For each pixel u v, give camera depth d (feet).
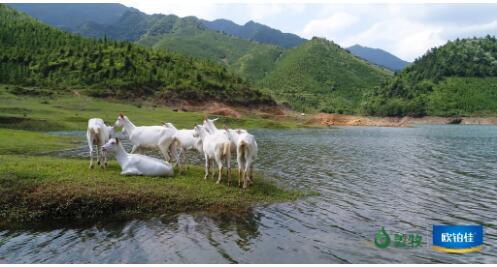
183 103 349.41
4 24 478.18
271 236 39.73
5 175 46.91
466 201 56.95
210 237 38.91
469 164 96.94
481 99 617.62
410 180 73.10
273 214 46.75
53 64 378.12
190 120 239.91
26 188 45.42
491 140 191.31
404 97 642.22
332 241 38.96
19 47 411.13
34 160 57.47
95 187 46.70
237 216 45.16
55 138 122.01
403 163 97.35
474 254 36.47
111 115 228.84
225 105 373.61
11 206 43.09
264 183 60.23
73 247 36.11
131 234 39.22
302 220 45.21
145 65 409.90
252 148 53.67
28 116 183.11
